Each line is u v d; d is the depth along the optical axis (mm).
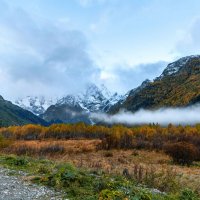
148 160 68875
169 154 72250
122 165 48188
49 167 25828
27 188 19375
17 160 28406
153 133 140000
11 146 69125
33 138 151375
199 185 29281
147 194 17656
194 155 68125
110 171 29891
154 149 94812
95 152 84688
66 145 98812
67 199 17266
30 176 22609
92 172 26422
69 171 21141
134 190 18516
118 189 18547
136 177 25828
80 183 20078
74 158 61656
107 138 100125
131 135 124812
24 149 63094
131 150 93750
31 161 30250
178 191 22484
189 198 20281
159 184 24234
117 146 98000
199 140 113562
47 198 17359
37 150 67312
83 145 99625
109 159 64688
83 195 17906
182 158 65875
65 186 19578
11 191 18531
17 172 24391
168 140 120500
